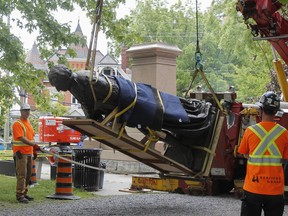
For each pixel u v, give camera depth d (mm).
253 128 5871
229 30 25078
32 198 10828
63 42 14102
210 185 11812
